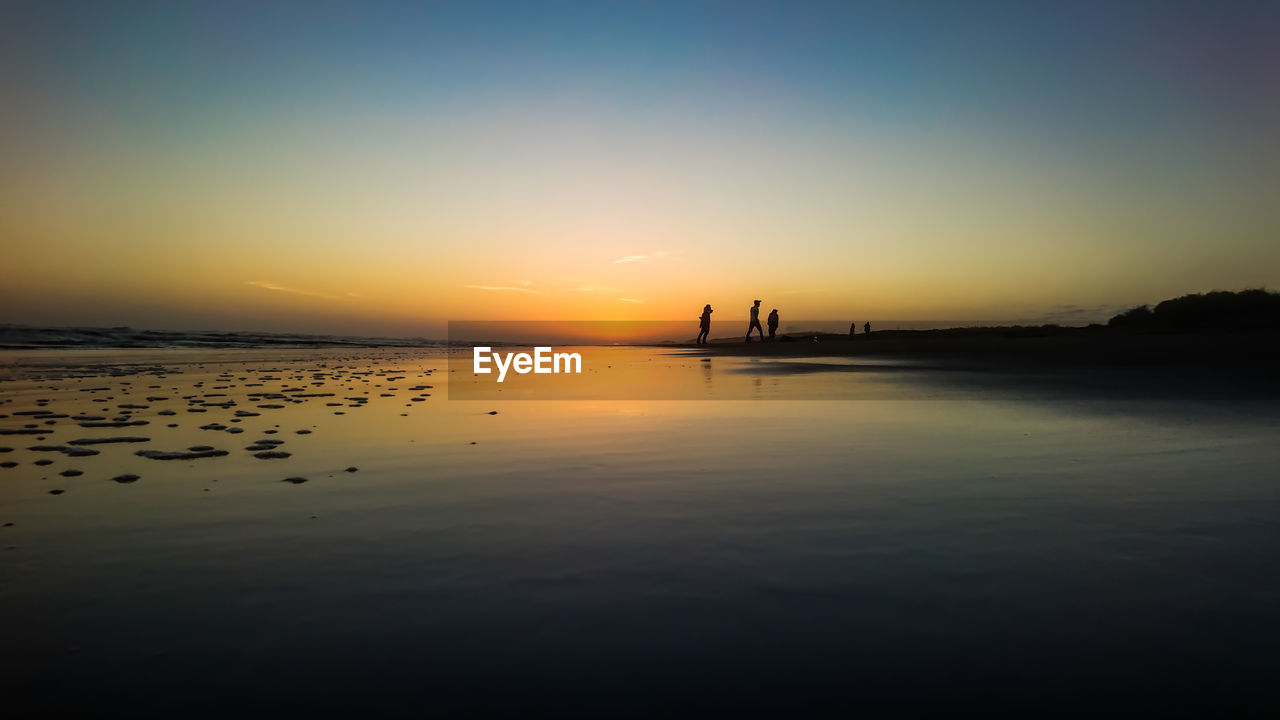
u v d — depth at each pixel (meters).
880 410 5.97
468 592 1.86
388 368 14.53
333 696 1.35
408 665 1.47
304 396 7.72
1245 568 2.00
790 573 1.98
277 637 1.60
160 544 2.27
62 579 1.95
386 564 2.07
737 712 1.29
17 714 1.29
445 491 3.04
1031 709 1.30
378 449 4.16
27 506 2.76
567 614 1.72
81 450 4.05
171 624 1.66
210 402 6.95
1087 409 5.70
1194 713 1.28
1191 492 2.92
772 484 3.15
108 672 1.44
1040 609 1.73
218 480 3.27
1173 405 5.86
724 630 1.62
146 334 30.50
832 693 1.35
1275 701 1.31
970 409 5.90
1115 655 1.49
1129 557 2.10
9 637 1.59
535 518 2.59
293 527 2.47
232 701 1.34
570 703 1.33
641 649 1.53
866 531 2.39
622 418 5.65
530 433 4.82
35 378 10.43
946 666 1.45
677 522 2.52
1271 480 3.12
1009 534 2.34
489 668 1.46
